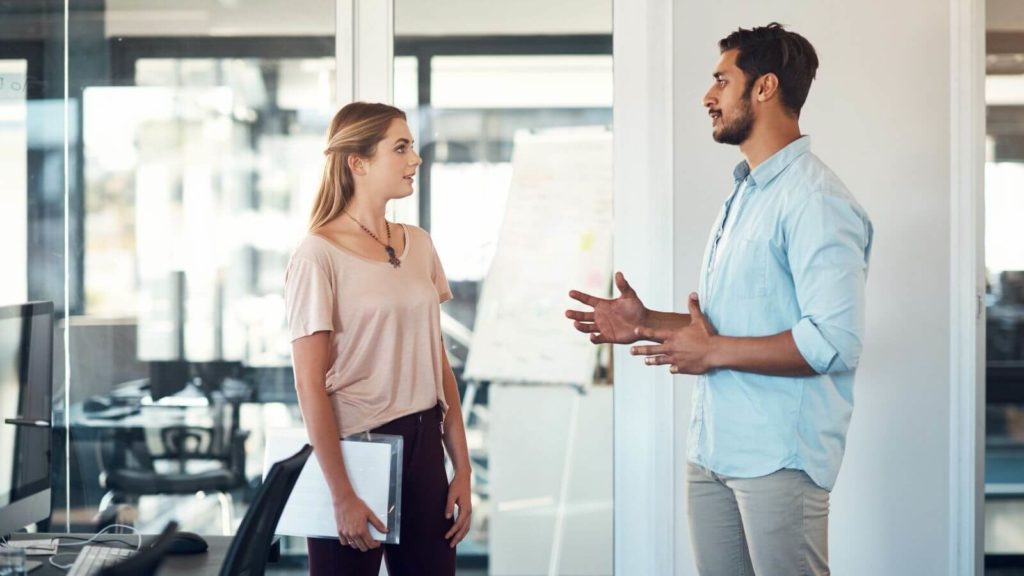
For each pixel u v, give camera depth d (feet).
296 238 12.12
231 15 12.09
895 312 11.48
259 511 6.31
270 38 12.06
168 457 12.22
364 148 8.30
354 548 8.02
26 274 12.26
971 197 11.38
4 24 12.18
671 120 11.54
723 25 11.48
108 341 12.20
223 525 12.23
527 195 12.01
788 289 7.86
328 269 8.05
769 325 7.88
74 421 12.23
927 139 11.43
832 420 7.77
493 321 12.03
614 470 11.89
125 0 12.11
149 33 12.12
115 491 12.25
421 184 12.07
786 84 8.02
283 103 12.09
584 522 11.98
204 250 12.16
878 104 11.42
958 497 11.48
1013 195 11.94
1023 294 12.04
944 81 11.41
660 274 11.68
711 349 7.72
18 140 12.22
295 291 7.99
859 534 11.57
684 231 11.55
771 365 7.55
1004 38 11.82
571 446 11.97
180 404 12.19
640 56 11.74
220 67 12.10
